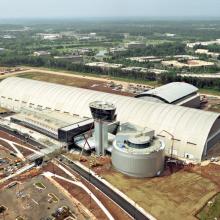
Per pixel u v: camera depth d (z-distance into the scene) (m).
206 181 101.44
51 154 119.00
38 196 92.88
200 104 195.00
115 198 92.12
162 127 125.50
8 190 95.75
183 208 87.50
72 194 94.06
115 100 147.50
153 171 103.50
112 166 110.88
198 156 115.62
